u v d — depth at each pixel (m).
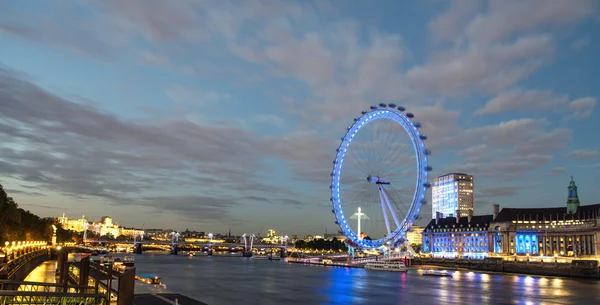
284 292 152.62
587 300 143.12
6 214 195.00
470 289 172.00
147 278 154.00
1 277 110.00
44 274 184.88
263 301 129.12
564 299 145.00
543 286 187.88
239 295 141.12
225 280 194.75
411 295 150.50
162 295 113.81
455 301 136.62
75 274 137.12
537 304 133.00
